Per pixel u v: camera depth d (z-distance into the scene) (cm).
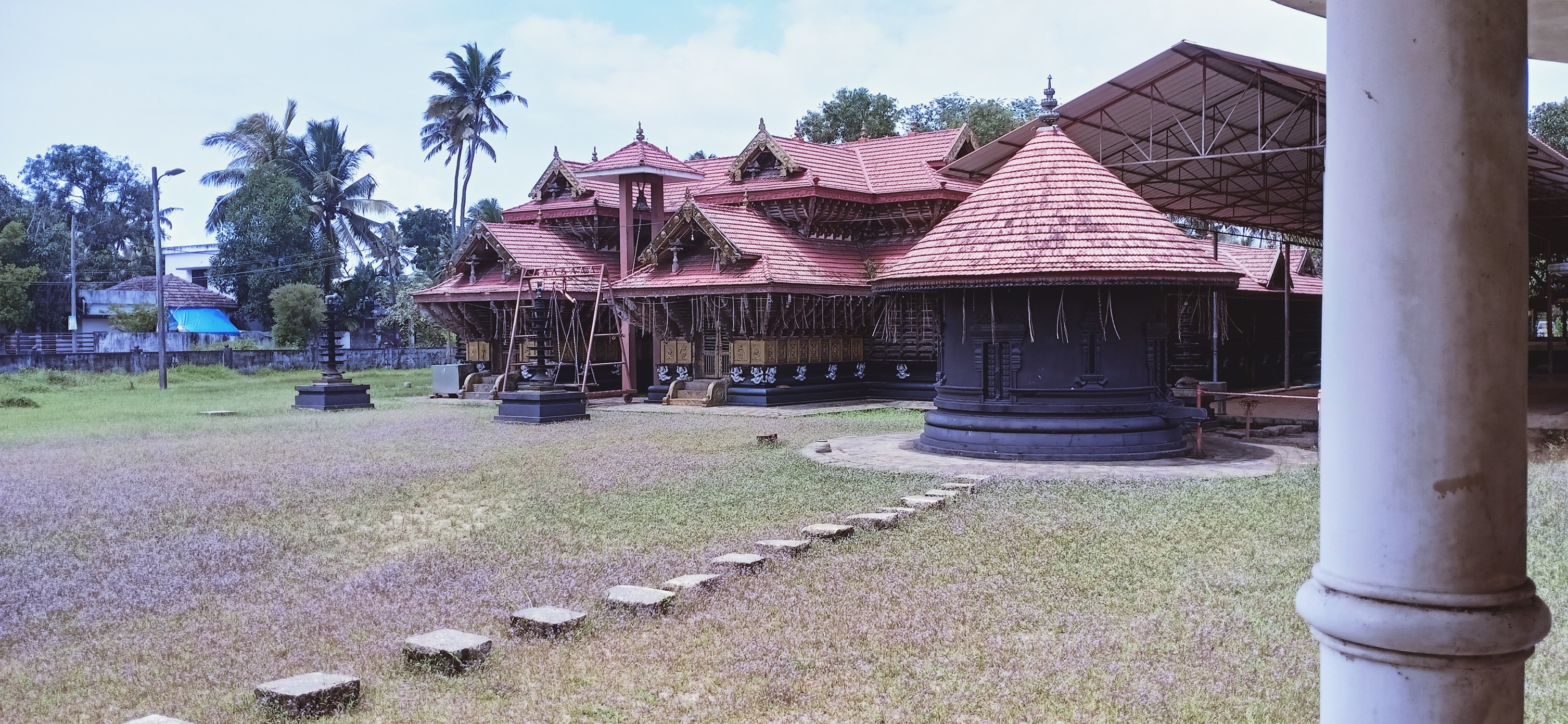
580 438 1923
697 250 2786
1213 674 577
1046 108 1723
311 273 5484
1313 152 2492
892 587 777
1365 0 271
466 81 5378
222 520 1127
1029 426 1501
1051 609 715
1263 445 1688
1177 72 2028
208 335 5362
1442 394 262
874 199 2862
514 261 3005
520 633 684
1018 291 1510
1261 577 788
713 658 625
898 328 2484
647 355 3300
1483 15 262
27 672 622
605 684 585
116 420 2416
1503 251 264
